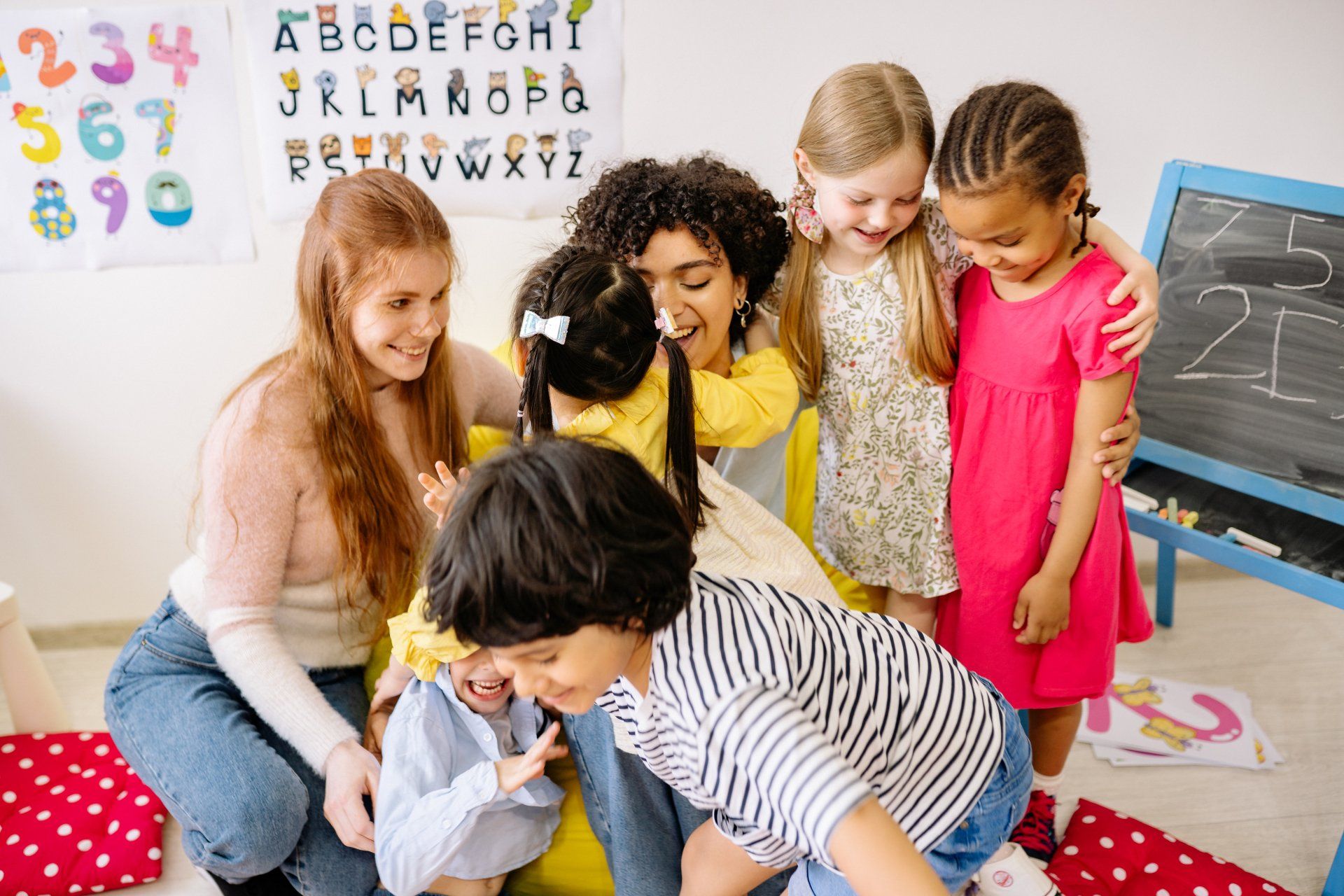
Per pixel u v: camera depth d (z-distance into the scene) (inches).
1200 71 75.0
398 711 51.1
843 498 61.9
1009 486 56.0
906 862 29.0
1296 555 61.5
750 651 32.8
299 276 51.9
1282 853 62.9
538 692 30.8
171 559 83.8
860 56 73.0
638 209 54.2
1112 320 50.8
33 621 84.0
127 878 58.2
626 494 29.5
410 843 47.0
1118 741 71.3
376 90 71.5
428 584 29.7
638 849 52.0
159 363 77.3
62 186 71.5
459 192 75.0
